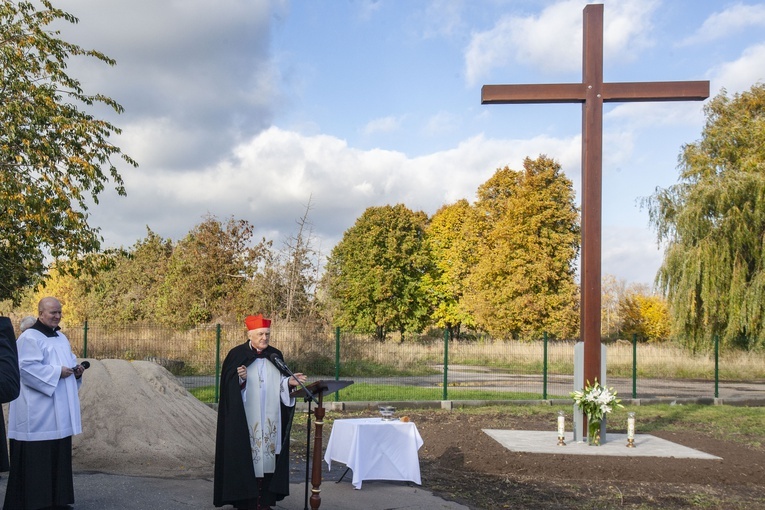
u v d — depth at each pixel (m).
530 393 20.14
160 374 11.50
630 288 62.19
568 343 28.55
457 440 12.29
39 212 16.86
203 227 38.38
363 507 7.89
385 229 53.62
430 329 57.28
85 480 8.21
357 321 53.00
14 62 17.38
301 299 32.22
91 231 18.34
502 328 43.22
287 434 7.12
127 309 48.94
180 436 10.14
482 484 9.50
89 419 9.85
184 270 38.31
